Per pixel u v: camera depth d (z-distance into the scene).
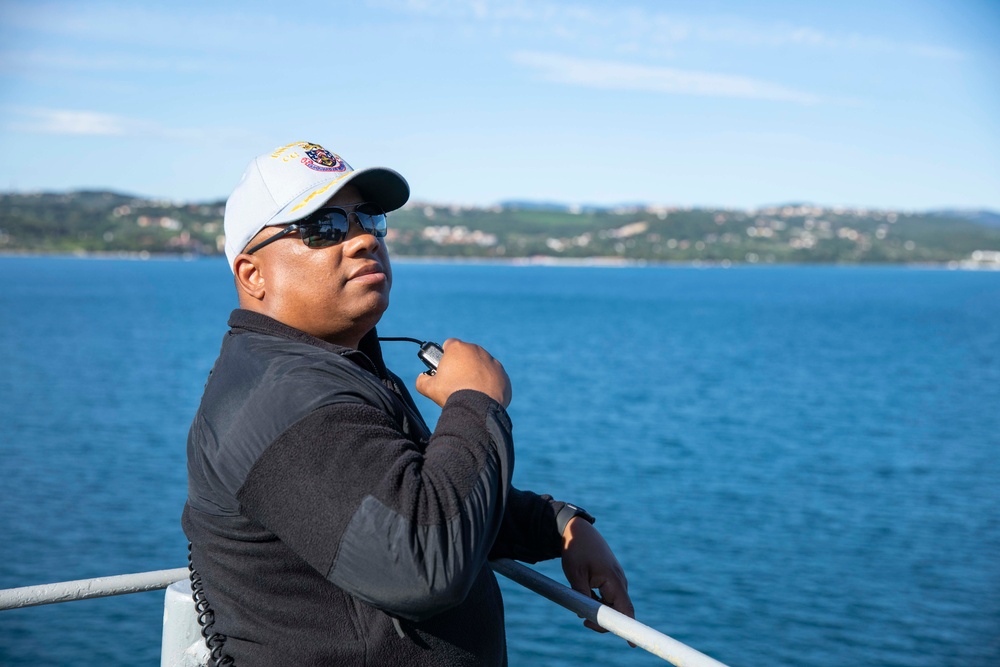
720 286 194.50
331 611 1.58
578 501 21.28
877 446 29.58
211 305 104.12
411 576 1.43
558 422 32.09
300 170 1.78
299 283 1.76
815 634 14.07
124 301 109.38
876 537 19.27
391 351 52.97
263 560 1.57
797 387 44.25
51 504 20.41
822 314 106.94
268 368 1.62
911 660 13.17
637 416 34.00
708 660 1.38
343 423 1.52
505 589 15.94
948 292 173.50
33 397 37.19
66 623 13.90
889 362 56.91
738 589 15.83
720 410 36.28
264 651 1.57
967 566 17.44
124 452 26.45
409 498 1.45
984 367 54.69
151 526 18.81
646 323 88.06
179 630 1.74
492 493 1.53
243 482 1.53
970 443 30.36
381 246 1.87
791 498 22.28
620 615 1.57
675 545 18.19
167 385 41.56
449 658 1.66
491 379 1.72
